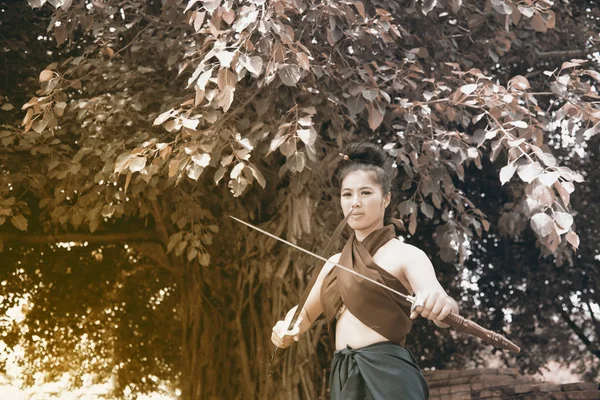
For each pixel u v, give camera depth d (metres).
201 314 9.73
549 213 7.06
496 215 11.74
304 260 8.27
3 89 9.48
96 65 7.45
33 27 9.72
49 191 9.38
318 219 8.31
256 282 8.98
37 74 9.73
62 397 13.09
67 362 13.12
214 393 9.38
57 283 12.81
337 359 3.00
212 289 9.72
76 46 9.92
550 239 5.27
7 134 7.86
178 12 7.45
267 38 5.50
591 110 6.43
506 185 11.22
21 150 8.55
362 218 3.04
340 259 3.06
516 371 10.29
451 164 7.06
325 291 3.11
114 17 8.23
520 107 6.14
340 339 3.03
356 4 6.07
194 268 9.82
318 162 8.00
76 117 8.41
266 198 9.03
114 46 8.28
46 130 8.09
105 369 13.18
